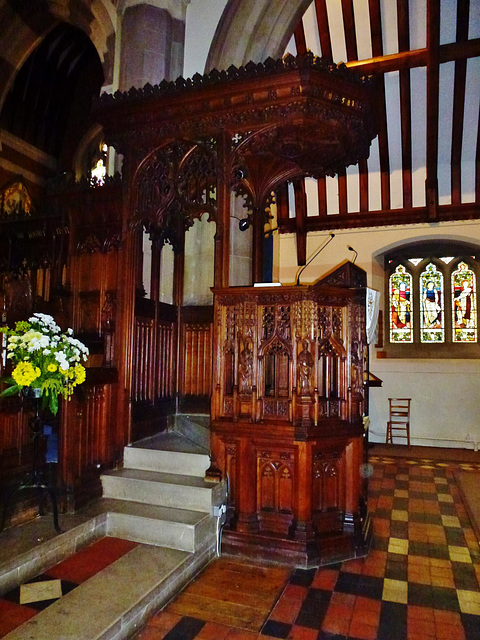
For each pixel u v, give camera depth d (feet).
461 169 28.35
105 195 16.87
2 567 9.35
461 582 11.02
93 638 7.89
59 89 37.42
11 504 11.55
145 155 14.80
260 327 12.58
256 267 17.94
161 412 16.74
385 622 9.30
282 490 12.22
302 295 12.07
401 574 11.38
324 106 12.88
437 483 20.53
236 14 19.95
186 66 20.26
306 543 11.68
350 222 30.89
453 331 32.89
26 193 36.45
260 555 11.91
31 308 21.11
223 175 13.74
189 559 10.99
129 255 14.85
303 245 31.48
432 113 24.79
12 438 12.62
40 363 10.94
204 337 17.98
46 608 8.79
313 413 11.97
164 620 9.30
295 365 12.10
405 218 29.86
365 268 30.78
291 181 17.89
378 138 28.14
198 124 13.92
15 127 35.37
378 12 22.77
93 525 11.78
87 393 12.94
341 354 12.57
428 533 14.24
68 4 23.43
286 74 12.47
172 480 12.98
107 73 22.18
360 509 12.89
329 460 12.42
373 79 13.24
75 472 12.34
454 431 29.35
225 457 12.82
